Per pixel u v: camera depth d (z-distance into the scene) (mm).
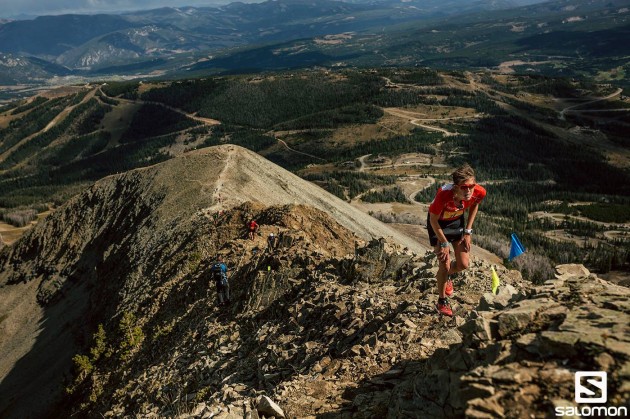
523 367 4945
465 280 11641
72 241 77125
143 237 56188
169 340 22594
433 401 5852
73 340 50125
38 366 50531
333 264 17016
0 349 62875
